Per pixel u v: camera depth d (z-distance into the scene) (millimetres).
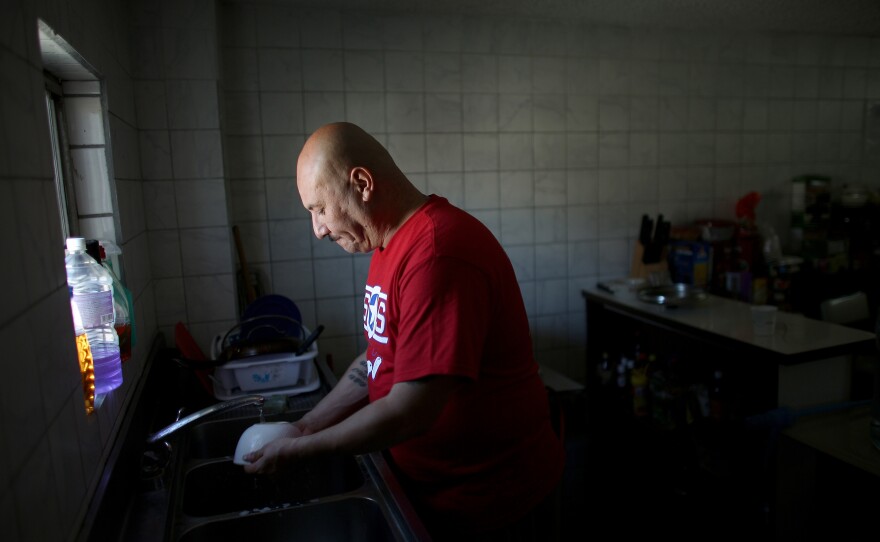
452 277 969
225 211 2184
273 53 2504
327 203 1100
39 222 732
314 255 2650
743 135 3275
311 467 1379
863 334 2047
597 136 3004
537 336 3047
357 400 1353
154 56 2070
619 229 3113
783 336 2031
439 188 2781
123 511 1028
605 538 2223
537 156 2916
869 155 3539
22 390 637
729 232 2979
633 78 3027
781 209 3422
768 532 1886
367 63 2617
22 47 716
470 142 2801
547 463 1230
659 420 2590
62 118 1462
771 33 3230
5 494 574
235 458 1181
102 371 1074
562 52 2893
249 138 2518
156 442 1216
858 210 3299
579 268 3064
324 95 2578
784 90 3312
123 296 1280
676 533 2225
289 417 1557
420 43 2680
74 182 1485
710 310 2459
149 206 2117
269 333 1855
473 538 1170
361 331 2752
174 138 2115
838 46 3369
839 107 3436
